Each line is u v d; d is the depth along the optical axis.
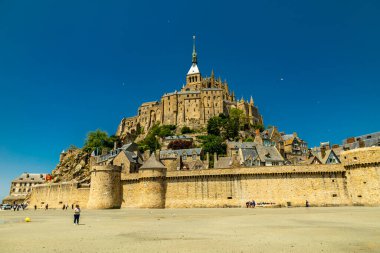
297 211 49.28
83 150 126.00
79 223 35.25
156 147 140.12
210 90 181.50
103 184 72.56
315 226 28.30
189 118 177.88
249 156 92.25
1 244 20.34
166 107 186.75
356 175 62.81
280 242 19.92
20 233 26.25
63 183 85.00
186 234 24.14
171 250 17.70
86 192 79.88
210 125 156.12
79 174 108.50
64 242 20.94
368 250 17.23
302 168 66.06
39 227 31.36
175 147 133.25
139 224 32.81
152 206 69.06
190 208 67.06
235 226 29.33
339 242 19.73
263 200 65.75
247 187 67.44
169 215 46.19
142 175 71.81
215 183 69.12
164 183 71.50
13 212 66.62
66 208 79.88
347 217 36.69
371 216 37.41
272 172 66.88
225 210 56.75
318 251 17.06
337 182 64.69
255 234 23.58
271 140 133.12
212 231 25.80
